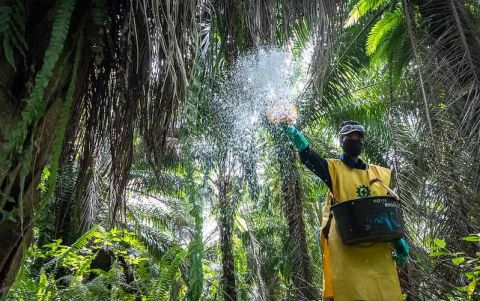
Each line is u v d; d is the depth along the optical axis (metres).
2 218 1.49
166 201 8.68
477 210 3.48
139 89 2.09
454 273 3.39
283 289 7.82
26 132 1.48
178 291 5.30
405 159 4.09
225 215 5.97
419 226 3.68
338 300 2.62
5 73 1.50
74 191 2.56
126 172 2.31
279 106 2.77
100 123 2.24
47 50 1.47
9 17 1.47
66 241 5.99
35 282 4.88
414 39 4.38
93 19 1.68
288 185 6.47
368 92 7.62
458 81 3.98
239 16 2.35
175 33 1.86
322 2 2.42
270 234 8.06
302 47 3.12
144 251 6.04
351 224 2.54
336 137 8.04
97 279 5.07
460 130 3.72
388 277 2.64
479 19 4.65
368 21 6.18
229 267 7.28
